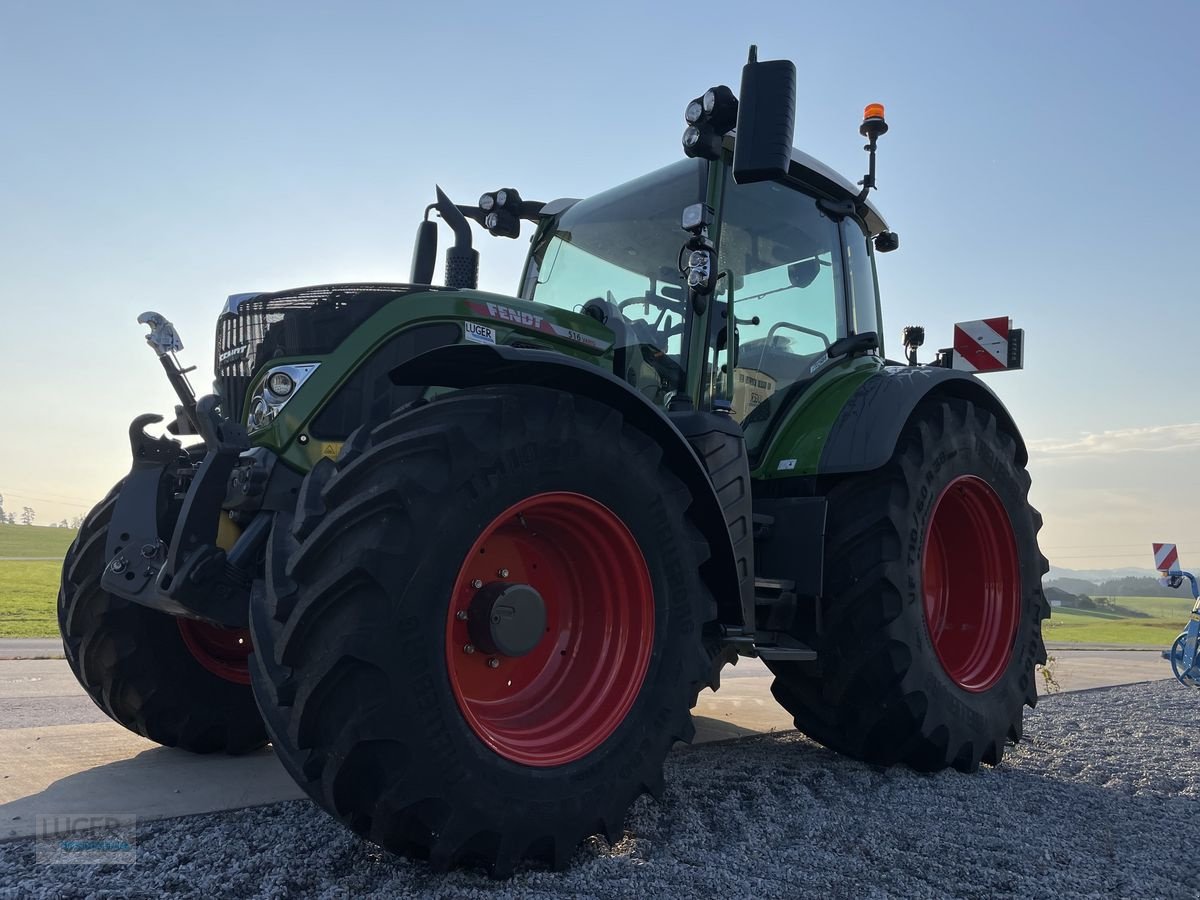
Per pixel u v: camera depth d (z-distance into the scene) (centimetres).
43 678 552
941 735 346
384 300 277
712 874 220
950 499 407
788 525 351
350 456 226
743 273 369
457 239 400
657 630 250
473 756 207
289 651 200
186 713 327
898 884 221
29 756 322
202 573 242
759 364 373
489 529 218
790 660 334
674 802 290
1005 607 407
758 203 381
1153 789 338
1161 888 226
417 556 203
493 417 224
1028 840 263
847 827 270
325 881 205
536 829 214
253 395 273
